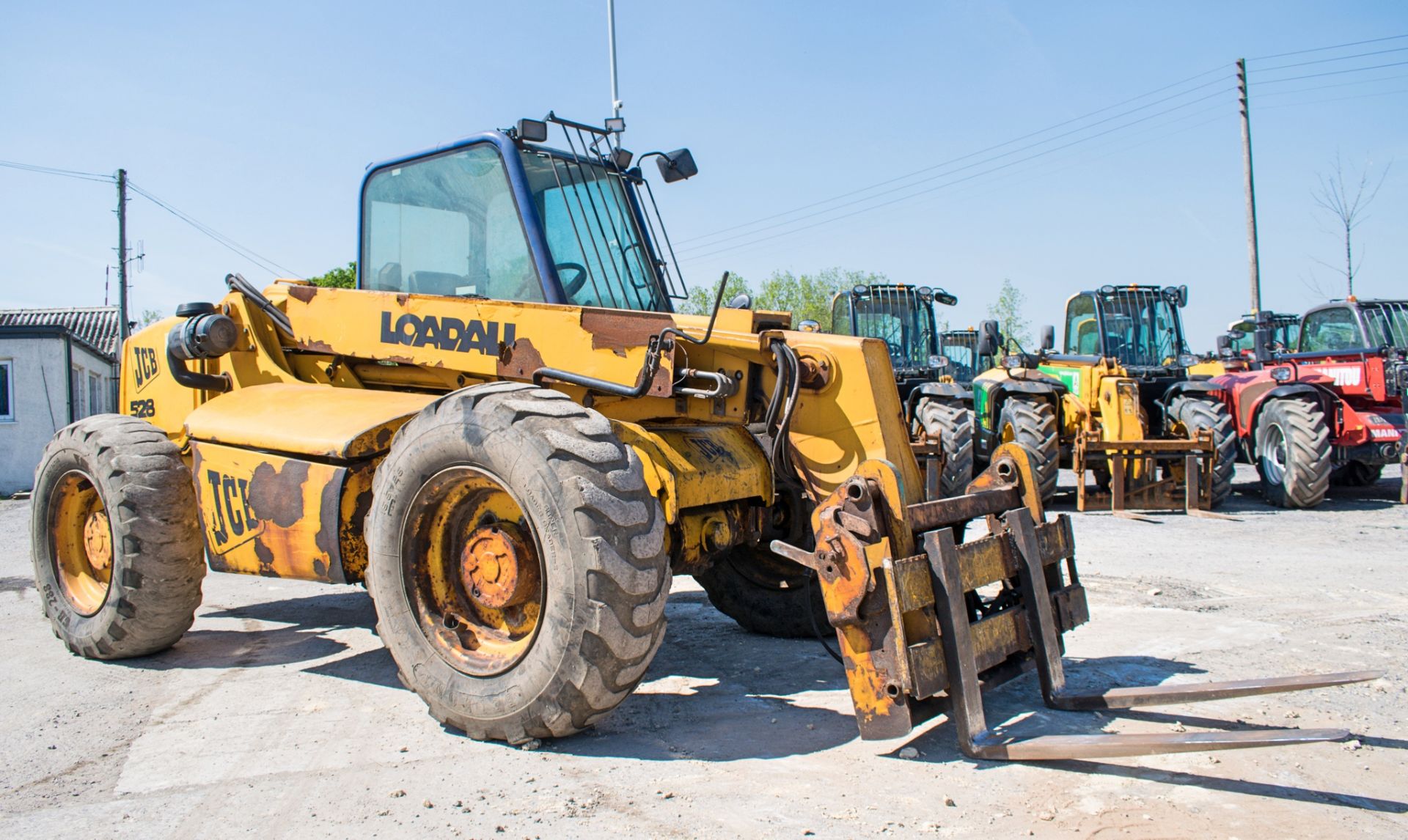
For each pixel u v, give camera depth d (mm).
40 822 2713
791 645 4805
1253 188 23719
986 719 3449
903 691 2996
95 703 3898
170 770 3119
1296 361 11789
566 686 3078
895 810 2697
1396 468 15773
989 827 2584
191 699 3941
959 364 16047
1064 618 3711
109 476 4422
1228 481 10297
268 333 4988
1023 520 3537
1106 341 12250
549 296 4199
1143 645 4625
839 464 3777
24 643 5020
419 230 4727
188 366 5238
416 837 2572
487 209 4426
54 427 19219
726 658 4539
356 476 3922
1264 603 5641
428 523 3535
